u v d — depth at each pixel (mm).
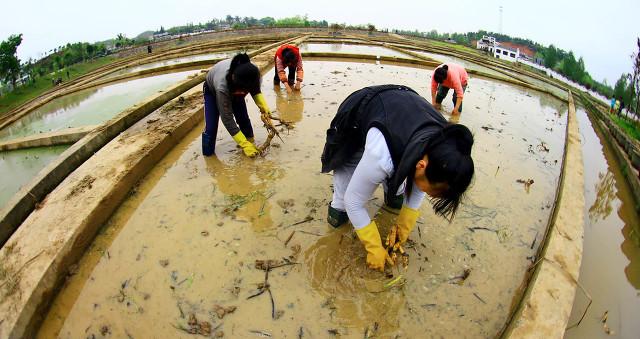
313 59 10078
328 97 6160
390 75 8266
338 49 13359
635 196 4094
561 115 6566
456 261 2676
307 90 6570
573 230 2822
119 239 2828
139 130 4309
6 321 2045
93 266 2596
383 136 1890
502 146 4656
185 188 3457
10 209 3031
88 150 4102
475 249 2795
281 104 5734
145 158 3668
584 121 7348
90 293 2396
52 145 5965
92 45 45719
